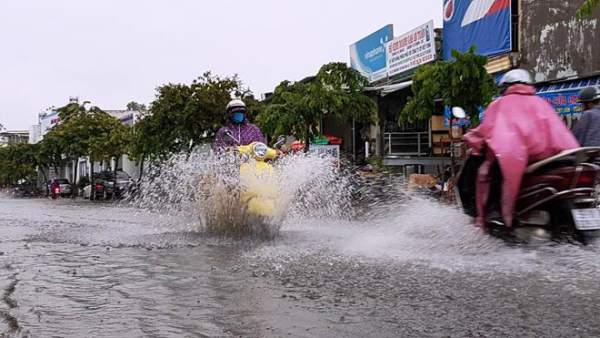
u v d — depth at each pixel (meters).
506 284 4.75
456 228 6.94
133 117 49.00
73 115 50.78
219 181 8.88
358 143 25.91
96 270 5.87
